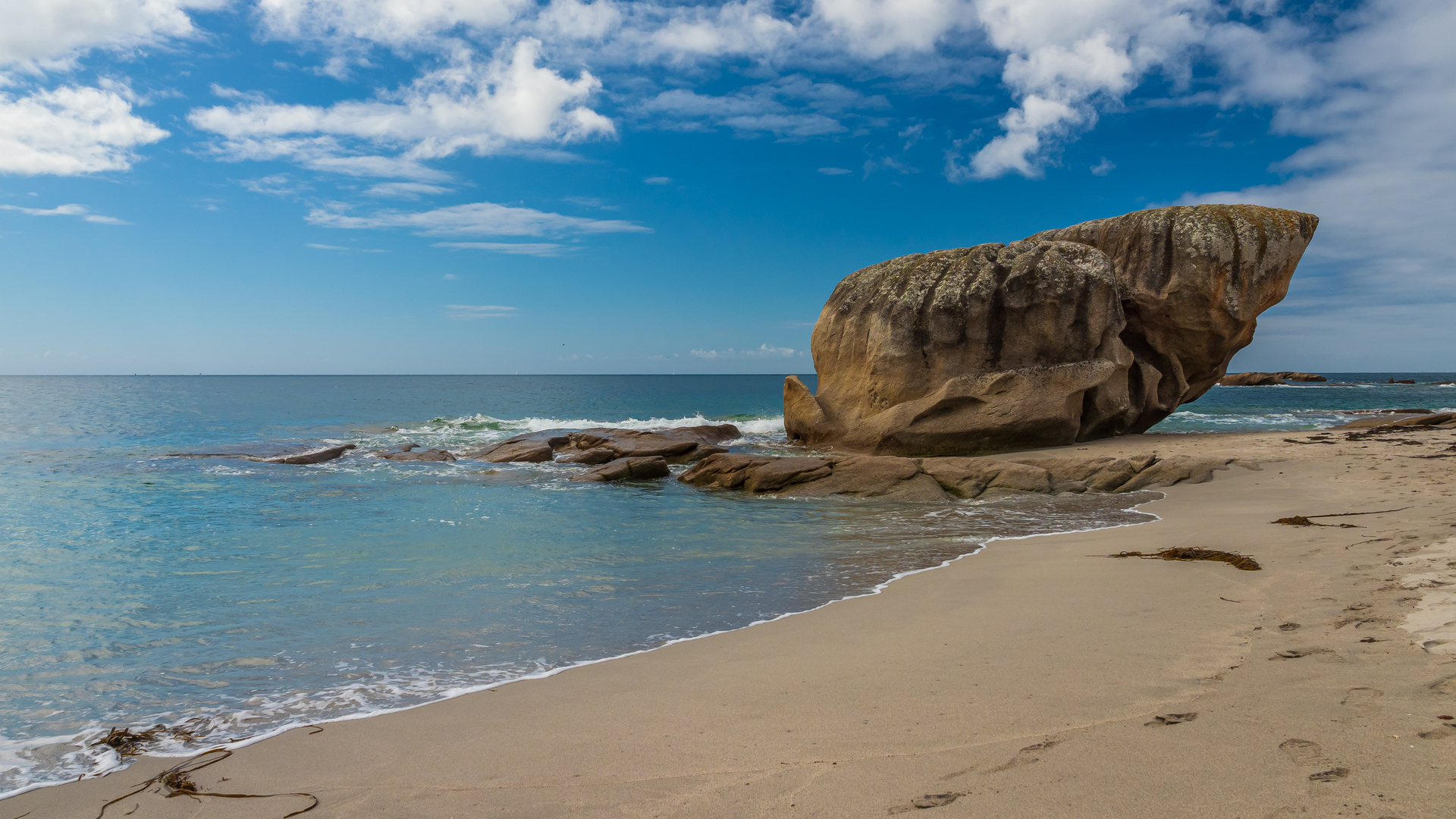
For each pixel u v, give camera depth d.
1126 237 24.47
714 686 5.23
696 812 3.35
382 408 52.41
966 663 5.34
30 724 5.02
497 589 8.68
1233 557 8.31
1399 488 12.36
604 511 14.69
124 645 6.70
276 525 12.97
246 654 6.42
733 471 17.73
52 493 16.16
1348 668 4.38
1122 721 3.96
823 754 3.90
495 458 22.83
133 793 4.00
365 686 5.61
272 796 3.86
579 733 4.50
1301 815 2.86
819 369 26.02
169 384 122.88
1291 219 22.61
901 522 13.16
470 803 3.63
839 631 6.60
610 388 104.06
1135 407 23.83
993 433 21.52
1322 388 84.06
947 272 23.38
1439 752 3.19
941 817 3.13
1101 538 10.66
